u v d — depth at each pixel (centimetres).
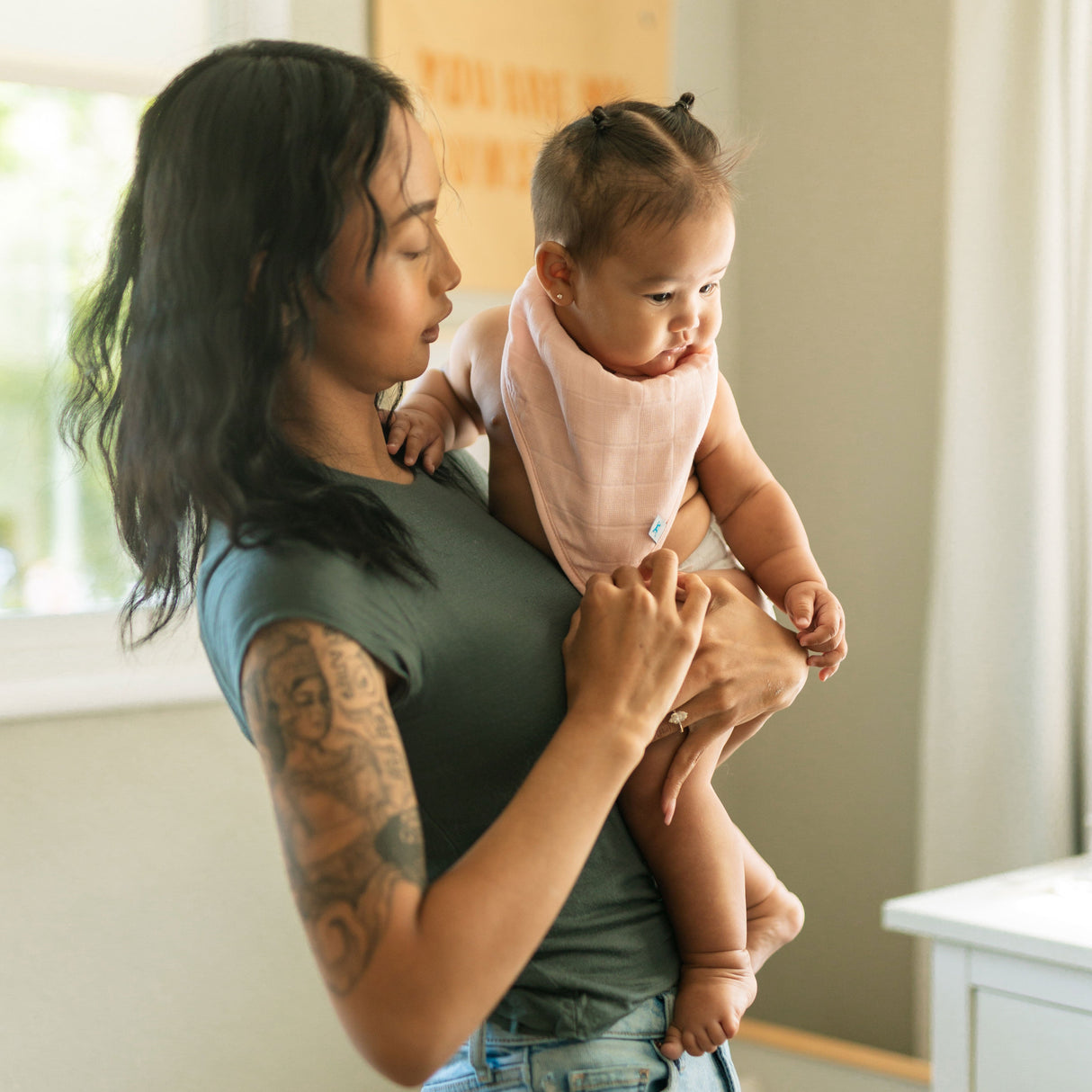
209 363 78
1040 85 200
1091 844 189
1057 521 199
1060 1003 144
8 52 181
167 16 193
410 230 82
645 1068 86
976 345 207
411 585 79
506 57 220
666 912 96
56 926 177
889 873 235
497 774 83
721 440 107
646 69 238
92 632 185
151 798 186
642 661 79
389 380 86
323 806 67
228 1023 192
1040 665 198
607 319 95
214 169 78
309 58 83
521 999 84
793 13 249
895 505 235
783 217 252
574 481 95
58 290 190
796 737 249
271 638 71
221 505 76
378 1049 66
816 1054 227
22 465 187
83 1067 179
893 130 235
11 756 174
